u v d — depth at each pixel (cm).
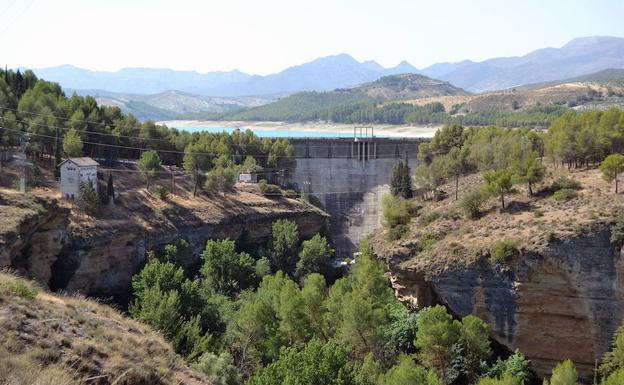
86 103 14938
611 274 6016
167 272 8506
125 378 2747
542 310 6291
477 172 11494
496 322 6481
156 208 12069
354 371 4812
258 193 14888
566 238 6175
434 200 10069
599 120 10125
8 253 7162
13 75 15325
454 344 5881
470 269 6594
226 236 12850
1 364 2300
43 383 2228
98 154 13750
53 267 9538
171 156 15388
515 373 5962
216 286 10319
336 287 7719
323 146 17850
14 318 2839
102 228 10412
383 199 13962
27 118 12575
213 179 13625
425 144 15800
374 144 17588
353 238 16075
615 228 6034
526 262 6269
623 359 5462
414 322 6619
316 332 7000
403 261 7288
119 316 3681
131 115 16088
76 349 2788
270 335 6969
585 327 6162
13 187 10369
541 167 7781
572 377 5225
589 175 8275
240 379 5797
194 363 5838
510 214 7288
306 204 15212
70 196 10938
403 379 4869
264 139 17512
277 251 12800
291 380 4178
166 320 6675
